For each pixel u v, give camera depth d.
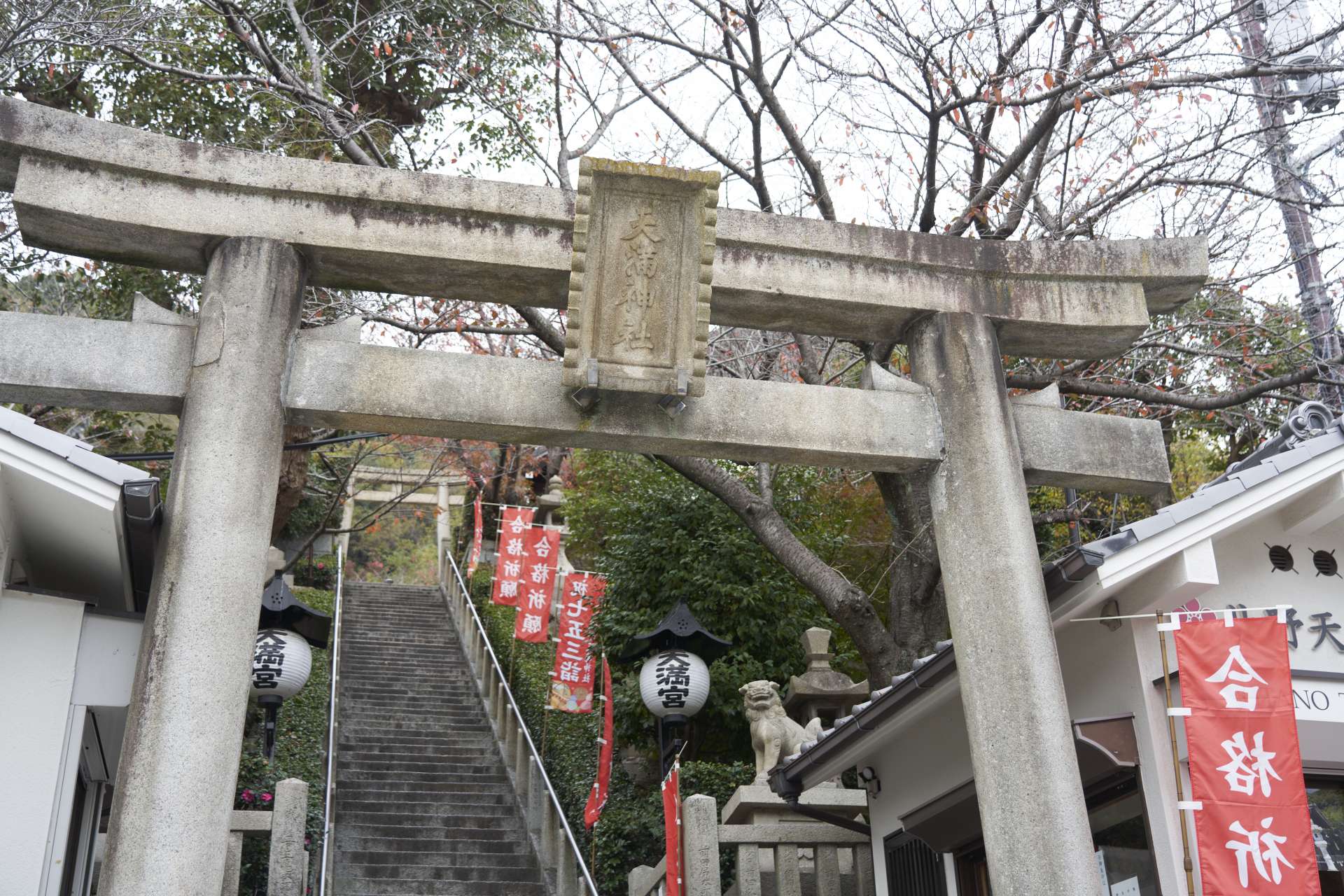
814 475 14.88
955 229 10.77
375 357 5.52
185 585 4.78
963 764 7.47
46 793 5.96
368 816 12.86
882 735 7.43
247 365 5.24
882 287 6.14
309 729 15.75
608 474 19.34
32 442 5.53
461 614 21.11
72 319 5.31
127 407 5.41
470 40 12.18
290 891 7.97
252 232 5.53
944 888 7.56
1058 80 9.91
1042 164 10.71
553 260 5.75
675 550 14.01
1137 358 11.52
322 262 5.71
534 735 15.12
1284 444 6.59
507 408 5.53
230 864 7.82
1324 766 6.14
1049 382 10.50
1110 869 6.24
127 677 6.39
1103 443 6.20
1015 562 5.55
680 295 5.45
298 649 8.05
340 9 13.95
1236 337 10.84
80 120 5.45
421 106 14.88
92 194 5.39
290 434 17.05
